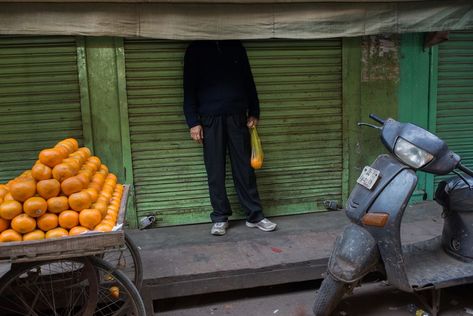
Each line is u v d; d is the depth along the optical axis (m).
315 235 4.13
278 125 4.59
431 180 5.05
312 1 4.07
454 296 3.52
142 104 4.27
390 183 2.88
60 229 2.38
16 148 4.12
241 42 4.39
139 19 3.83
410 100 4.88
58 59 4.06
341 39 4.61
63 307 3.04
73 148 2.96
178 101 4.33
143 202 4.41
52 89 4.10
